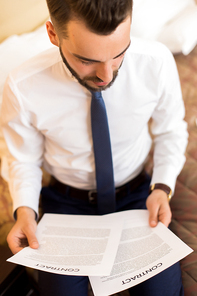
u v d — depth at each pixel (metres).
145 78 0.83
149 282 0.77
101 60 0.58
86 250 0.74
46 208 1.05
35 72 0.79
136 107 0.86
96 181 0.92
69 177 1.02
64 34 0.56
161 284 0.77
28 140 0.94
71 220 0.86
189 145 1.30
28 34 1.63
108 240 0.77
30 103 0.83
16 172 0.97
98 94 0.77
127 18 0.54
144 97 0.85
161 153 1.01
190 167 1.21
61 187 1.06
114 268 0.70
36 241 0.77
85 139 0.90
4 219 1.12
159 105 0.93
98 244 0.76
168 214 0.84
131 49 0.79
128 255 0.73
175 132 1.02
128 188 1.05
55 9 0.54
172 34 1.89
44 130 0.89
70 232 0.81
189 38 1.88
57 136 0.90
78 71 0.64
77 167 0.96
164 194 0.90
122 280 0.67
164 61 0.82
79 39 0.54
